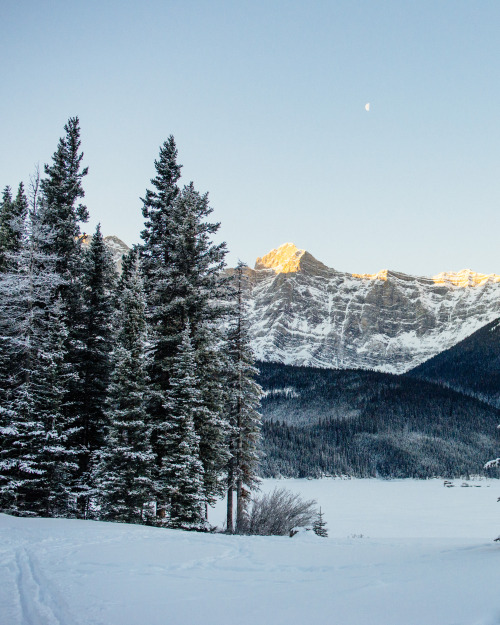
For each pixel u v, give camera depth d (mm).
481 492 142250
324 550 14562
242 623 6586
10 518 19688
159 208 31078
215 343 28562
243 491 31938
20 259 28562
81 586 8844
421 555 13609
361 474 171500
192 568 10875
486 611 6430
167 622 6680
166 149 32031
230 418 32562
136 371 25438
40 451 24453
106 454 24062
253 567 11188
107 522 20922
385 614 6758
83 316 30844
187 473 24328
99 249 31531
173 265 28547
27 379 26391
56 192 33344
